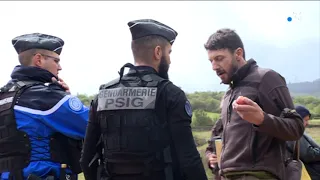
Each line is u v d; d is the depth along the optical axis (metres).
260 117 2.50
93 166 2.69
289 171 2.89
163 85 2.52
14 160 2.93
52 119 3.01
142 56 2.64
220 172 2.96
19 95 3.04
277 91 2.76
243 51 3.00
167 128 2.50
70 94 3.20
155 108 2.47
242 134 2.80
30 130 2.98
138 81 2.56
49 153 2.99
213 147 3.50
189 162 2.46
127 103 2.49
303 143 4.12
